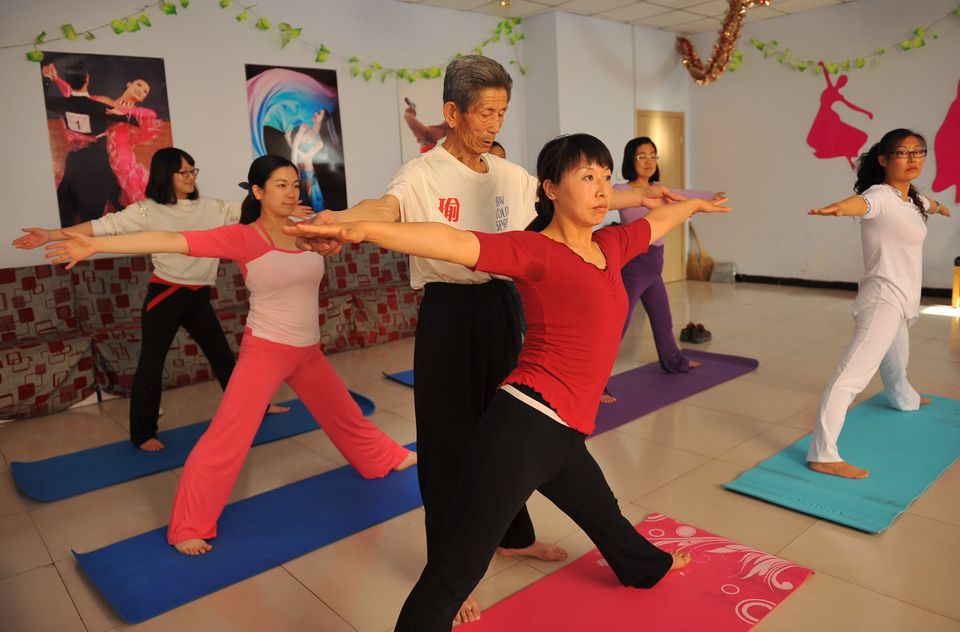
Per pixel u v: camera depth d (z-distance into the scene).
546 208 1.67
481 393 2.06
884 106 7.07
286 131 5.81
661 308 4.43
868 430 3.38
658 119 8.26
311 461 3.43
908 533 2.44
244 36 5.52
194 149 5.36
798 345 5.22
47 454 3.69
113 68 4.95
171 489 3.20
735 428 3.56
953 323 5.68
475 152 1.99
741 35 8.02
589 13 7.16
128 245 2.08
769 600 2.07
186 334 4.88
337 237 1.33
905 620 1.96
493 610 2.09
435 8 6.63
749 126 8.15
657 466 3.13
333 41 6.00
